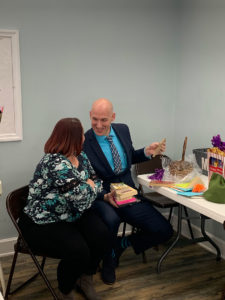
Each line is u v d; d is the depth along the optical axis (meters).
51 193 2.00
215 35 2.83
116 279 2.52
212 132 2.94
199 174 2.61
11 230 2.91
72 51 2.87
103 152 2.58
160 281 2.50
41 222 2.01
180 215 2.69
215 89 2.87
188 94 3.17
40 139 2.90
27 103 2.81
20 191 2.17
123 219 2.58
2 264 2.75
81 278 2.22
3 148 2.79
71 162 2.12
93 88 2.99
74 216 2.12
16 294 2.35
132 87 3.14
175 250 2.98
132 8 3.02
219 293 2.36
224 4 2.73
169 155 3.42
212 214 1.94
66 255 1.96
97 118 2.47
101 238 2.11
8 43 2.65
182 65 3.21
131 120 3.19
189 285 2.46
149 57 3.16
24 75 2.76
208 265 2.73
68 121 2.04
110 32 2.97
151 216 2.53
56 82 2.87
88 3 2.86
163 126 3.34
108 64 3.01
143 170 2.99
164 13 3.16
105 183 2.58
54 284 2.46
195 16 3.02
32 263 2.76
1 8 2.61
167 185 2.37
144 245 2.53
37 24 2.73
